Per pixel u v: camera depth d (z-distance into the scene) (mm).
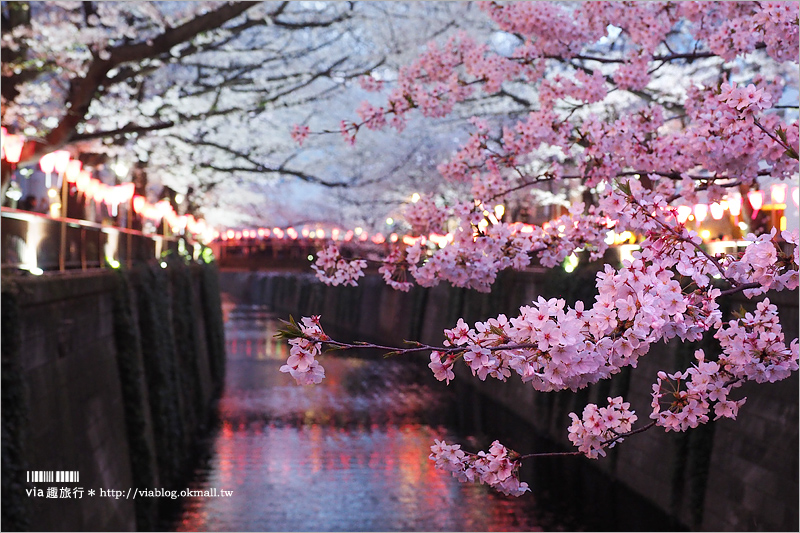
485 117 19672
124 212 20281
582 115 16484
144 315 15453
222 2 14578
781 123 4367
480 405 23719
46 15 15734
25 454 8125
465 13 17266
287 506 13734
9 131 16328
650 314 2596
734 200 9461
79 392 11047
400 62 17828
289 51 17719
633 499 14508
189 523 13094
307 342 2816
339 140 24047
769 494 10898
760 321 3271
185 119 15148
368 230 32250
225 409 22828
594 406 3248
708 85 5941
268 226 41688
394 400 24172
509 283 23500
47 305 9914
